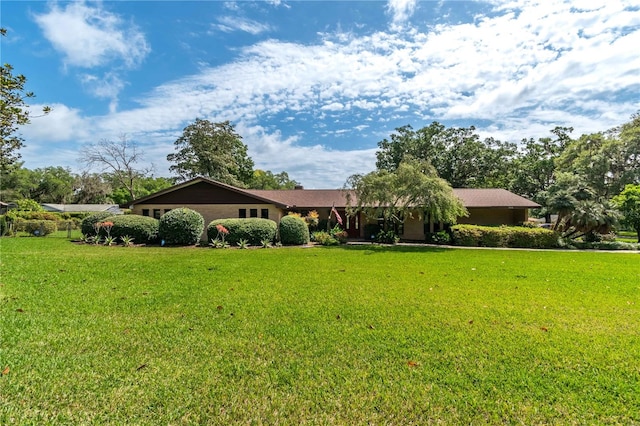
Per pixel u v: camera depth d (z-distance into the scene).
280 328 4.24
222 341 3.80
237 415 2.44
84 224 16.66
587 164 27.47
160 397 2.64
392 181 16.62
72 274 7.74
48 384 2.80
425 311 5.04
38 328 4.11
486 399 2.66
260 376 3.01
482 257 12.09
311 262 10.32
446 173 31.67
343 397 2.68
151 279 7.34
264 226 16.17
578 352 3.56
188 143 32.41
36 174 55.34
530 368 3.20
